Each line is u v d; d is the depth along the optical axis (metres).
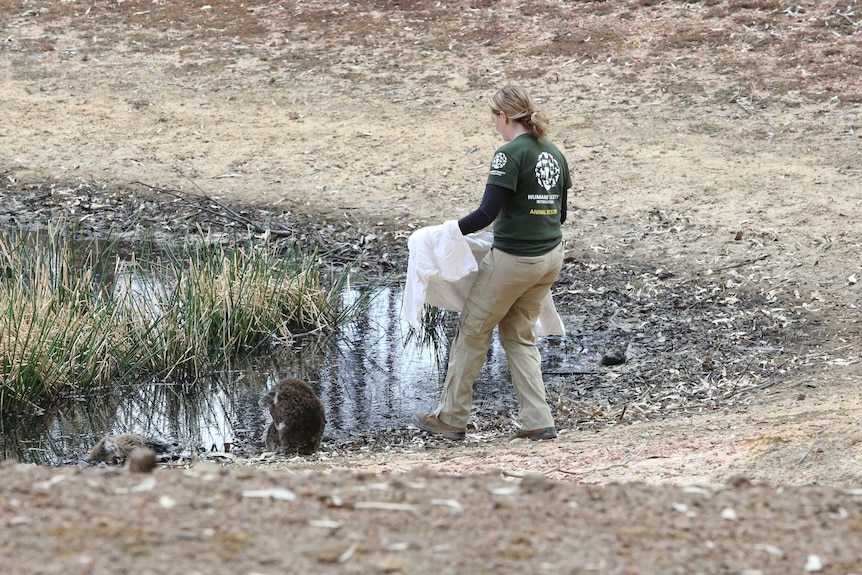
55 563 3.71
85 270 14.62
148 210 18.36
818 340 12.25
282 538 4.02
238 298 13.00
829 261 14.91
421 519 4.30
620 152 19.78
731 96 21.66
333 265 15.77
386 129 21.47
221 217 17.92
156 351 12.09
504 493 4.70
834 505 4.62
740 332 12.73
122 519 4.13
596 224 16.97
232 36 26.34
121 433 10.51
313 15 27.11
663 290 14.42
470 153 20.27
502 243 8.82
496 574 3.75
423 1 27.28
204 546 3.89
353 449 9.80
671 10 25.52
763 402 10.04
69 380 11.49
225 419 10.96
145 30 27.00
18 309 11.88
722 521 4.40
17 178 19.89
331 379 12.05
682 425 9.10
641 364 11.98
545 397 10.11
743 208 17.19
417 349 12.97
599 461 7.68
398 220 17.61
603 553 3.97
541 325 9.88
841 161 18.81
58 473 4.85
